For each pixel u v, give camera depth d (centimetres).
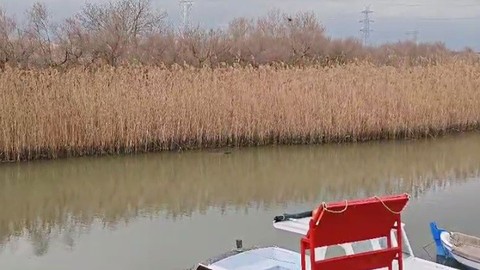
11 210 1695
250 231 1444
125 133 2442
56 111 2330
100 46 3847
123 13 4581
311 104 2698
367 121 2773
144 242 1385
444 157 2495
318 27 5547
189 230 1473
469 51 4853
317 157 2477
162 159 2395
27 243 1403
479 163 2359
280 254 1041
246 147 2638
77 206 1741
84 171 2184
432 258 1216
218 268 985
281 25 5469
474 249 1175
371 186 1966
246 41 4584
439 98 2944
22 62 3388
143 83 2525
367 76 2912
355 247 954
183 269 1195
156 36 4288
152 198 1828
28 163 2273
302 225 988
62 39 3744
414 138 2872
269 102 2666
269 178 2100
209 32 5844
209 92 2595
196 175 2142
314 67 3350
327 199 1784
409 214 1567
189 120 2544
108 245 1371
